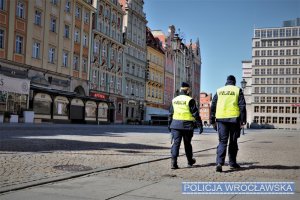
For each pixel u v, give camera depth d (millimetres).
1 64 35750
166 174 7500
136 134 24781
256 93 128375
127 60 64375
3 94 34406
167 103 84062
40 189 5691
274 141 23359
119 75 61438
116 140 17422
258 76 128500
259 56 128875
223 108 8344
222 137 8250
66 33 46688
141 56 70688
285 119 124875
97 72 54094
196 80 108188
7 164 7977
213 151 13492
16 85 35875
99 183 6266
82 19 49719
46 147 12164
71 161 8883
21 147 11750
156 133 27969
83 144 14094
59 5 44656
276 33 127625
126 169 8008
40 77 40656
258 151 14320
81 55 49531
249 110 134500
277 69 126875
